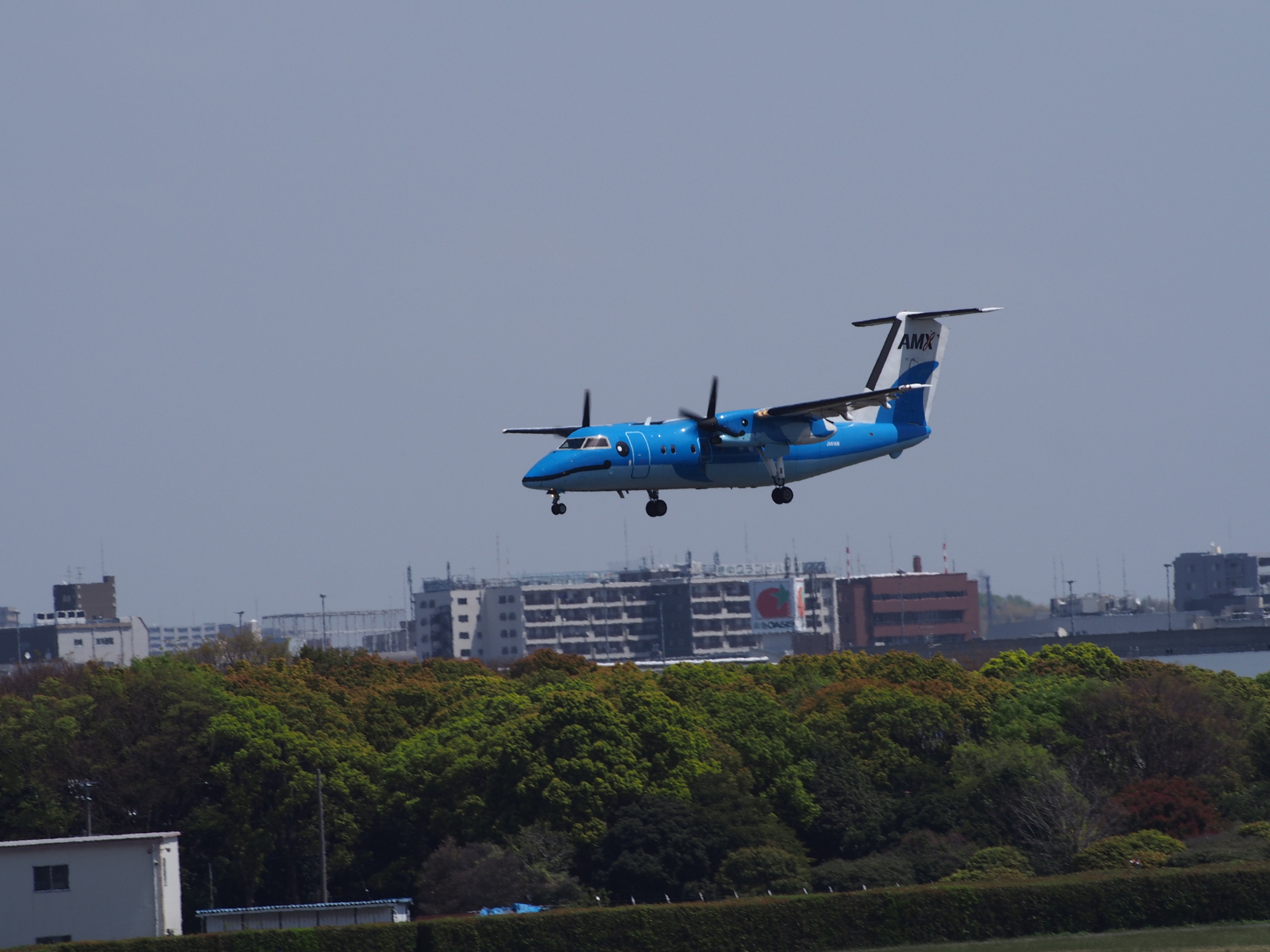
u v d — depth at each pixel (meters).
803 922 161.88
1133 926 165.12
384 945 156.25
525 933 157.75
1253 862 178.75
